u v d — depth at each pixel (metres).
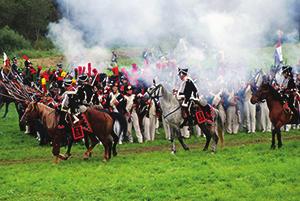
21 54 45.47
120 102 23.41
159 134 26.75
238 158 18.83
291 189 14.28
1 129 28.06
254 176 15.76
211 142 23.67
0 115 32.62
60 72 27.05
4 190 15.46
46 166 18.84
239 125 26.75
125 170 17.45
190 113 20.58
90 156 20.44
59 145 19.39
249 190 14.32
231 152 20.38
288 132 26.39
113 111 21.23
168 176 16.17
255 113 26.56
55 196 14.65
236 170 16.69
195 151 21.02
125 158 19.94
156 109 24.56
